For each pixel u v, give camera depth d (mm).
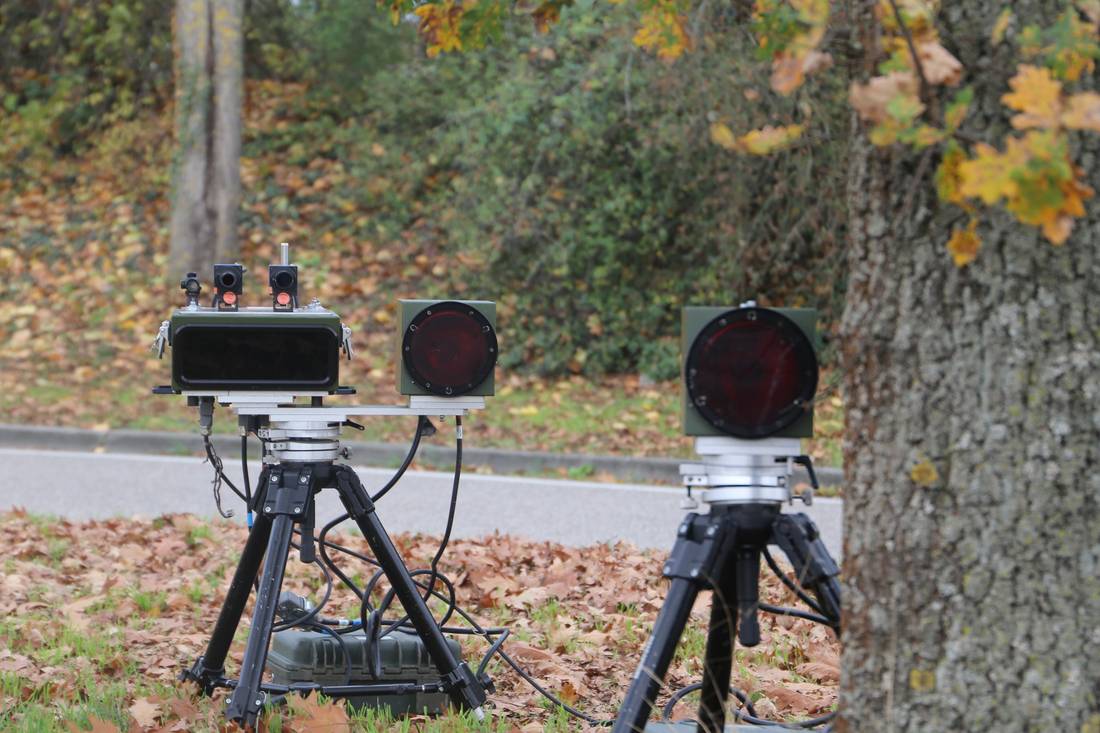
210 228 14438
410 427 11562
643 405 12297
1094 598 2555
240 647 5301
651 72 11492
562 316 13531
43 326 13602
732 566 3129
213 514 8578
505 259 13578
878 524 2701
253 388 3914
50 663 5023
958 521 2615
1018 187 2225
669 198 12734
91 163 16922
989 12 2619
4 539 7262
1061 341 2562
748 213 12508
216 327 3869
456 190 14250
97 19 17688
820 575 3012
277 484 3941
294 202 15820
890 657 2689
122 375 12703
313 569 6664
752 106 11055
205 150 14383
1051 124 2197
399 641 4445
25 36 17984
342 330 3986
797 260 13039
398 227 15141
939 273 2627
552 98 12547
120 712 4309
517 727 4195
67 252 15039
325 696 4242
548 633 5570
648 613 6059
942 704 2631
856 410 2764
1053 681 2562
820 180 11594
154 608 5891
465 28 3869
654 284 13453
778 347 2979
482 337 3971
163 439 11023
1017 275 2572
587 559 7105
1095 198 2564
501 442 11141
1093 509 2557
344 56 15711
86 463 10250
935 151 2615
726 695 3289
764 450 3027
